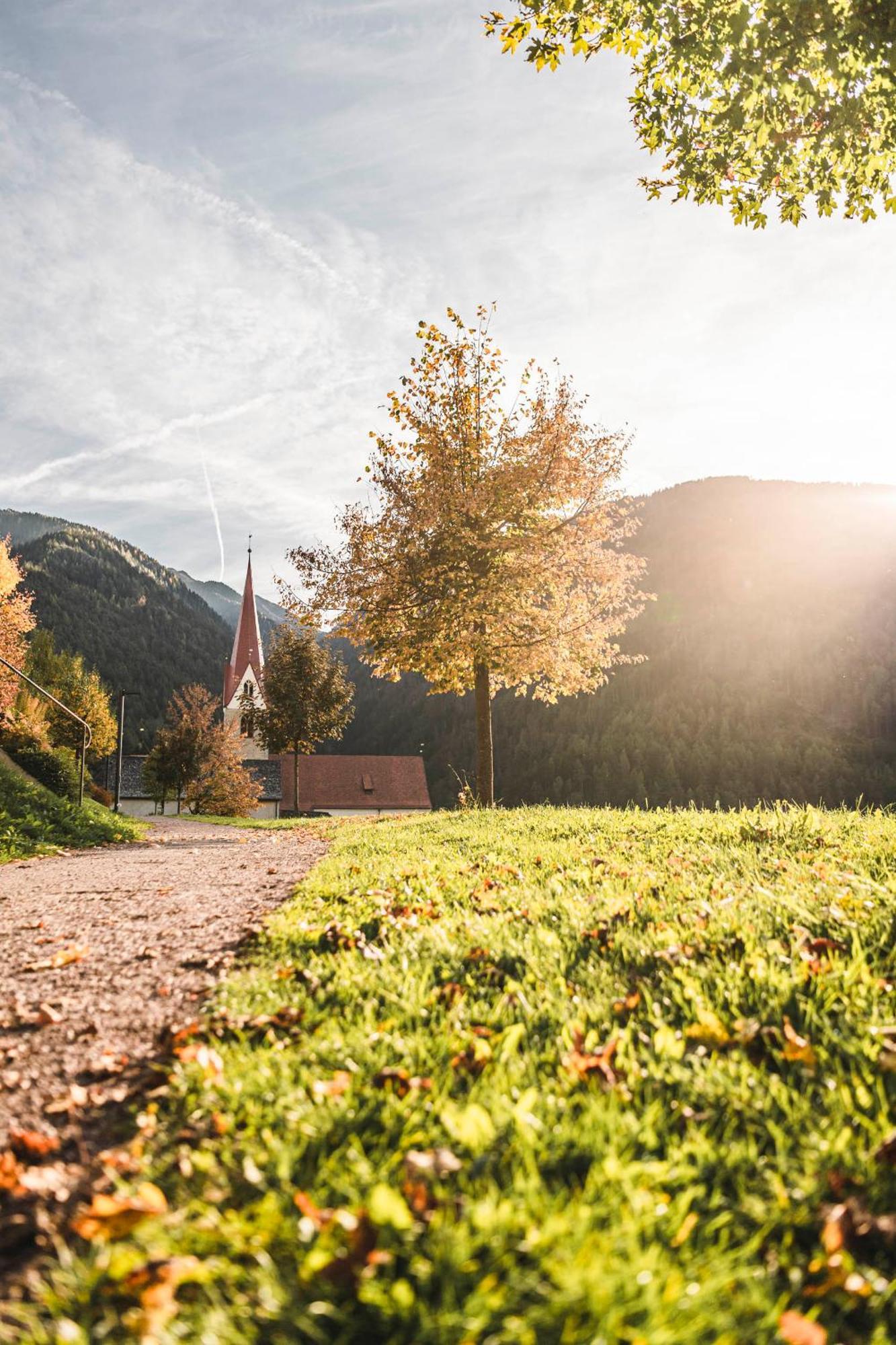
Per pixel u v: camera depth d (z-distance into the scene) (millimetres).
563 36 7023
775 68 6551
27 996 3883
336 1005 3479
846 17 6102
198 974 4188
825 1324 1616
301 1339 1535
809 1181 2002
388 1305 1549
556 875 6504
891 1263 1780
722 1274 1675
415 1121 2336
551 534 18438
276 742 44156
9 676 24859
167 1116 2506
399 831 13289
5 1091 2768
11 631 29875
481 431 18688
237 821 28641
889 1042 2646
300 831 18422
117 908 6535
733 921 4109
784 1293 1680
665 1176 2027
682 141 7281
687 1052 2816
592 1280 1564
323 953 4480
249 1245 1774
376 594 17953
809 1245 1846
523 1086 2562
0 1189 2119
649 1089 2523
